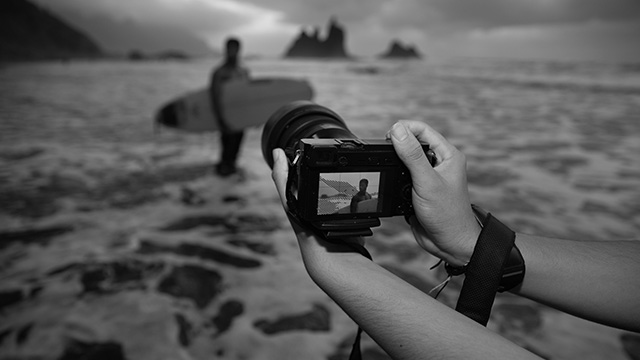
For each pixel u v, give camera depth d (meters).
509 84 27.36
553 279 0.59
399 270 3.29
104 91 19.53
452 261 0.65
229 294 2.90
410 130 0.64
